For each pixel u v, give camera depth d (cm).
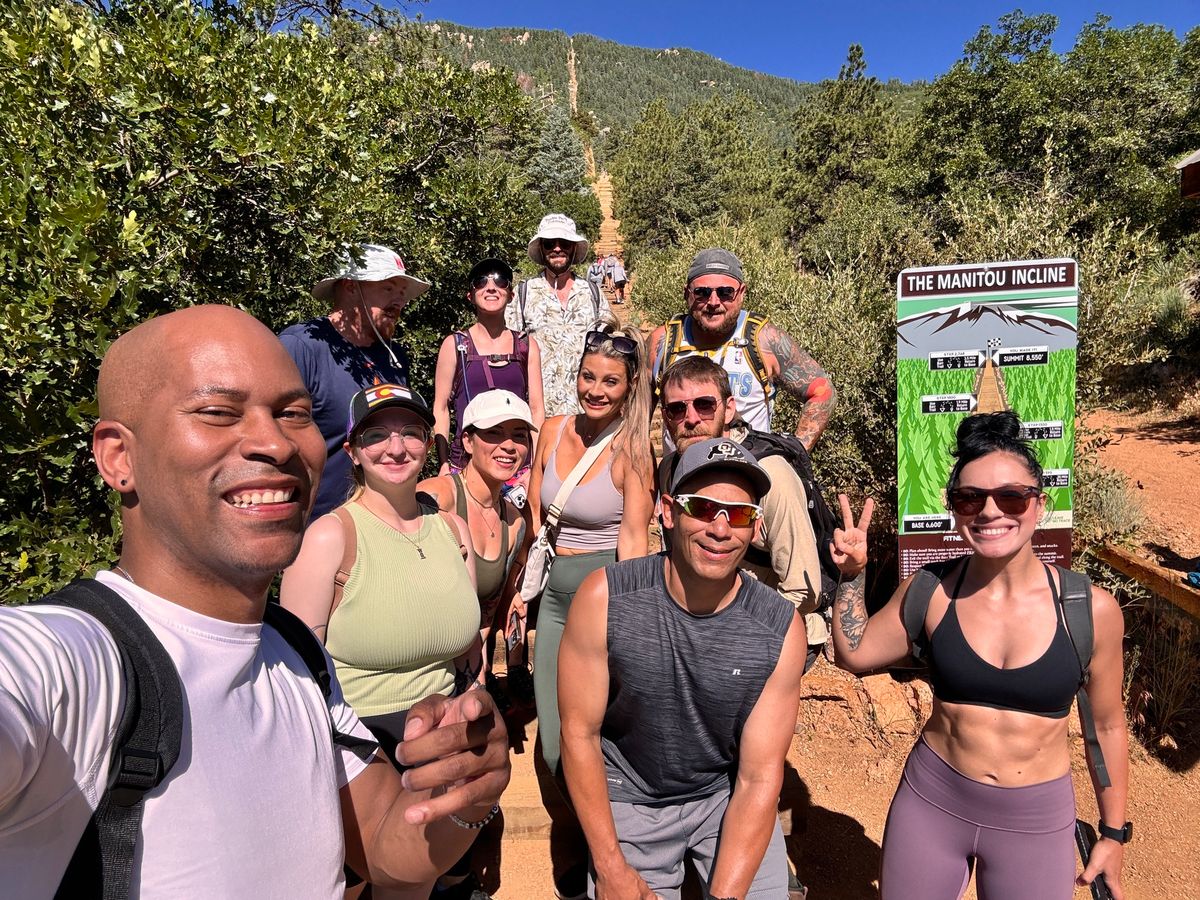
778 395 599
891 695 394
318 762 101
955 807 201
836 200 3362
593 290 470
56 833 71
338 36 869
